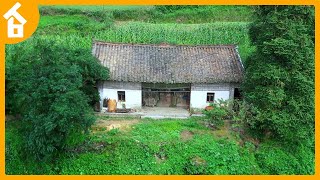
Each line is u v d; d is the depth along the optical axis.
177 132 28.59
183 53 33.81
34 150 25.58
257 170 26.84
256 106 27.83
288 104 27.11
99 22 45.00
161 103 34.38
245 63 32.38
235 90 32.69
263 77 27.36
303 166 28.14
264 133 28.92
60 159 26.70
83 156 26.64
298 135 26.81
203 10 49.09
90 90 31.11
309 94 26.91
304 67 26.94
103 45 33.88
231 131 29.03
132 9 48.47
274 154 27.75
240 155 27.33
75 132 25.41
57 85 25.09
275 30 27.03
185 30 43.38
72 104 25.00
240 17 48.72
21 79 27.22
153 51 33.88
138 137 27.61
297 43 26.48
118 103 32.88
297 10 26.59
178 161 26.52
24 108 27.31
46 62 26.62
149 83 32.72
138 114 32.25
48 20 44.56
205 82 31.59
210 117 29.95
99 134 27.91
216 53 33.97
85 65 29.62
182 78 31.72
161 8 49.22
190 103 32.84
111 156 26.58
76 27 43.56
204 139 27.89
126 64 32.50
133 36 41.91
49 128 24.06
